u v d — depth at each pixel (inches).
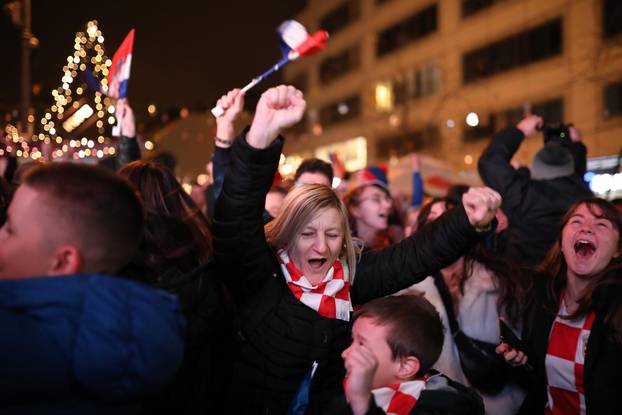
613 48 779.4
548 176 159.8
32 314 49.4
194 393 74.2
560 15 874.8
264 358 79.7
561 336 104.7
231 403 80.6
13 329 48.1
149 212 76.9
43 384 48.1
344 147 1449.3
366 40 1369.3
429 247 85.8
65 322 49.6
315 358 79.7
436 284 120.4
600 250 102.3
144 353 51.6
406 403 74.6
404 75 1233.4
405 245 88.3
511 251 158.9
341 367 83.4
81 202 54.7
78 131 342.3
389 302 80.4
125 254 58.0
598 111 807.1
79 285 51.3
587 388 97.4
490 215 82.6
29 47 381.1
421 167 394.3
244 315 81.1
